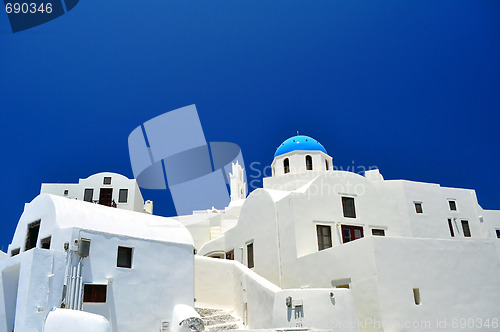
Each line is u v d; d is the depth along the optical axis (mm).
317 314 15797
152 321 18359
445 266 18031
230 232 28625
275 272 22422
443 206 30141
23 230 19609
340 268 18469
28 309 14734
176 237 20875
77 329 13008
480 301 18109
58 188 35469
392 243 17438
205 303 22969
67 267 16281
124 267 18266
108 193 35750
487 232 32188
